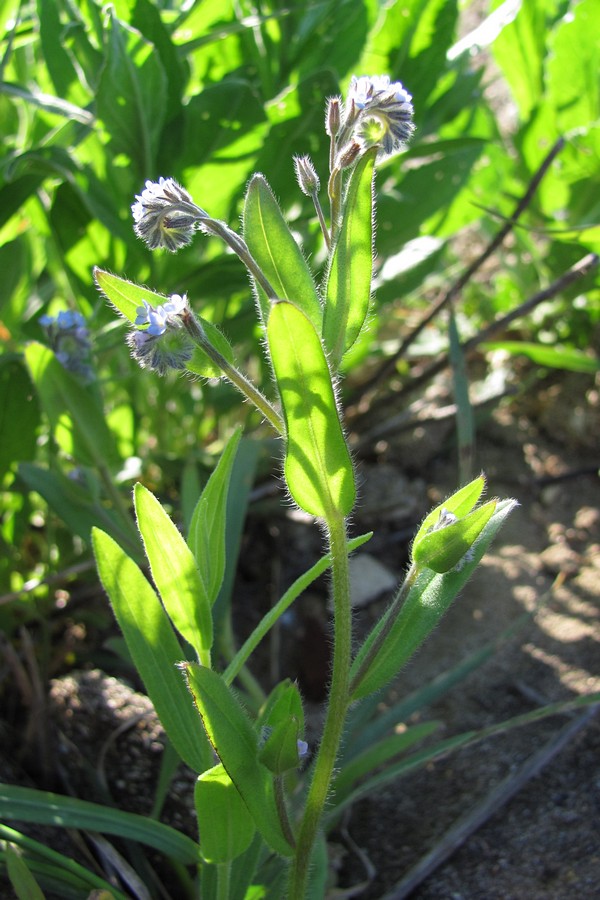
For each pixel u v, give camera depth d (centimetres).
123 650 19
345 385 29
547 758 18
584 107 26
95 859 16
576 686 20
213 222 11
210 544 13
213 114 21
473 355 29
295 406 10
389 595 24
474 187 28
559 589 23
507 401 28
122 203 21
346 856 18
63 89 21
